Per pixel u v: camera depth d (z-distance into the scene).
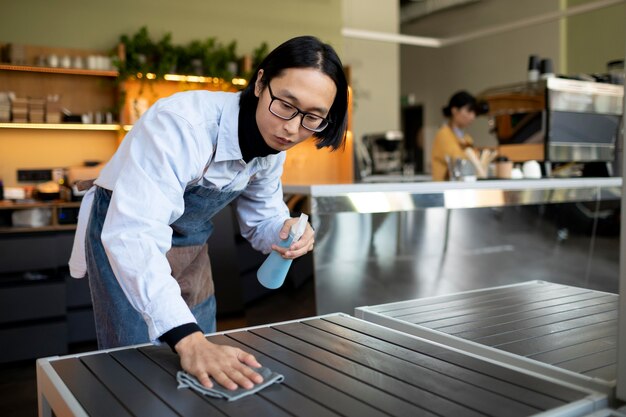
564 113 3.94
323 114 1.18
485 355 1.12
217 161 1.33
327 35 6.81
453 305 1.48
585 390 0.91
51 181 5.16
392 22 9.37
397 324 1.32
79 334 4.14
